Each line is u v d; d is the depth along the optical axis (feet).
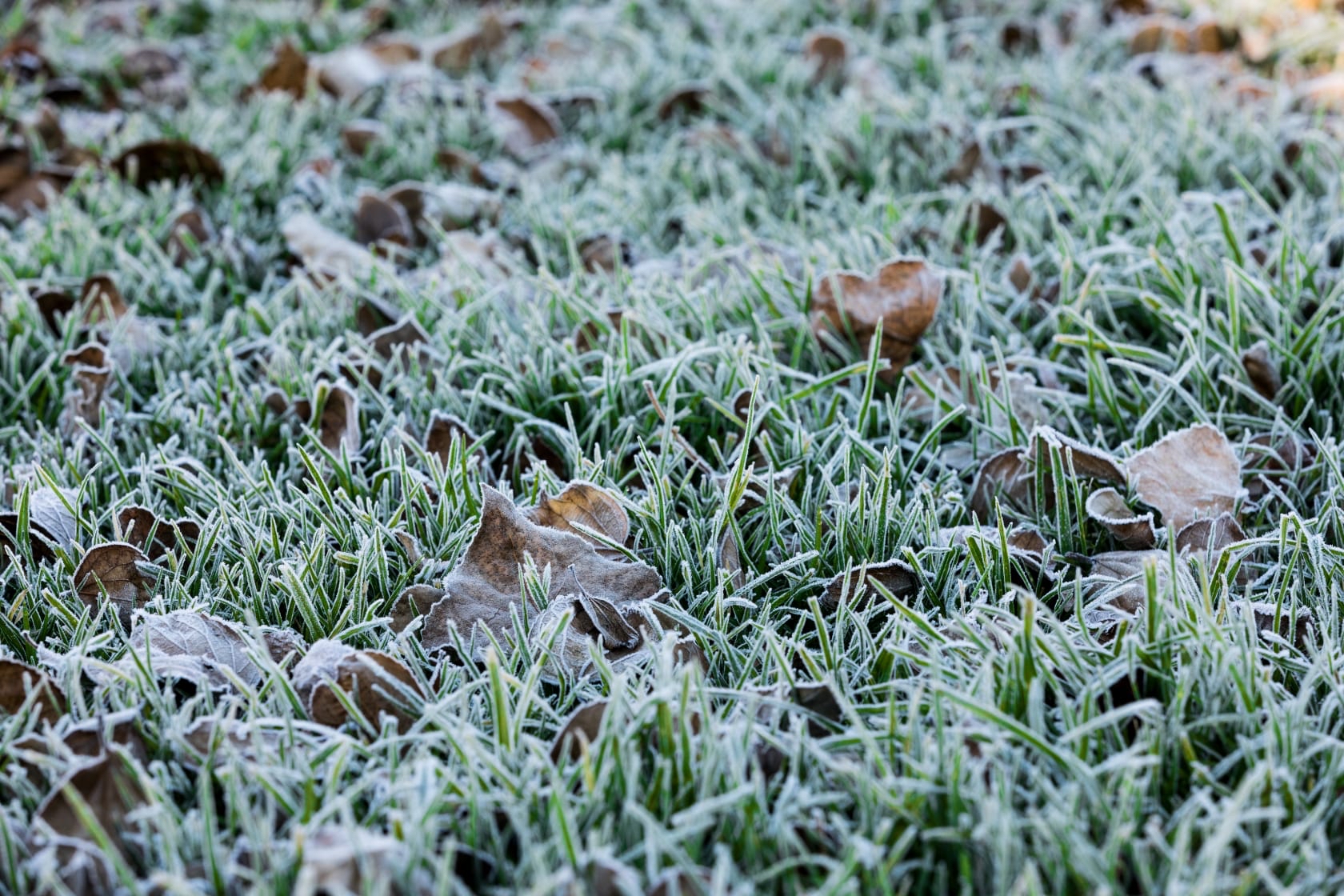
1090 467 4.40
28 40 6.89
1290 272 4.81
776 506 4.34
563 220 5.23
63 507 4.39
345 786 3.98
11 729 4.00
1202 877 3.79
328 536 4.37
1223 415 4.55
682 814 3.86
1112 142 5.39
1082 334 4.78
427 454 4.39
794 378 4.71
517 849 3.93
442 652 4.19
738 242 5.22
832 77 6.37
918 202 5.23
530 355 4.72
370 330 4.92
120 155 5.45
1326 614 4.16
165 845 3.85
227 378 4.74
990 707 3.94
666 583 4.29
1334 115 5.67
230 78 6.62
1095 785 3.89
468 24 7.29
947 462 4.57
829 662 4.10
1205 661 4.01
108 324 4.88
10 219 5.41
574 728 3.99
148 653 4.07
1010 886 3.84
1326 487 4.45
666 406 4.59
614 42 6.98
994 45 6.54
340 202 5.42
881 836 3.85
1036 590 4.28
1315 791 3.93
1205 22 6.44
